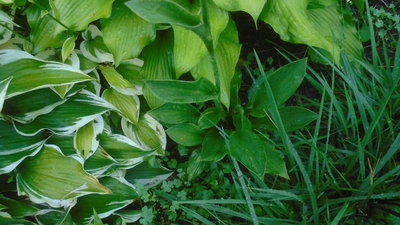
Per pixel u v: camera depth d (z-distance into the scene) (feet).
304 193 2.63
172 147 3.12
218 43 2.63
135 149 2.72
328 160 2.63
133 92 2.76
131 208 2.97
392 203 2.47
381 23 3.16
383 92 2.74
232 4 2.31
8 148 2.45
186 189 2.88
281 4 2.56
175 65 2.50
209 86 2.43
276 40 3.28
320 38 2.55
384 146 2.68
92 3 2.46
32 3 2.60
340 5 3.00
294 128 2.63
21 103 2.47
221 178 2.86
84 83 2.74
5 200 2.55
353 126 2.65
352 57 2.80
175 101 2.34
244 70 3.24
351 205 2.58
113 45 2.56
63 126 2.50
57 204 2.43
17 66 2.39
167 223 2.89
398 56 2.71
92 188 2.43
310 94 3.15
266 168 2.48
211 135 2.72
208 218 2.80
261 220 2.51
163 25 2.71
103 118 2.83
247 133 2.54
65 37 2.60
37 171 2.48
